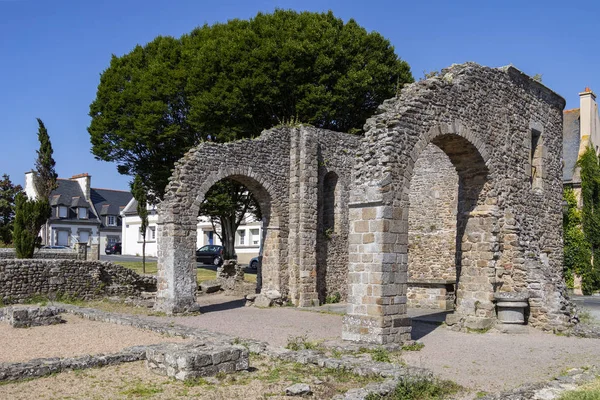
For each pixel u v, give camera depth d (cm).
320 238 2225
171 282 1827
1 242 3694
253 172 2055
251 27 2930
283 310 1972
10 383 867
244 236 4766
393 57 2992
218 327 1542
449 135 1436
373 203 1238
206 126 2767
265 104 2727
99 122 3031
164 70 2909
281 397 798
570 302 1541
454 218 2267
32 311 1498
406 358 1107
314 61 2728
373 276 1220
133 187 3078
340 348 1148
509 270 1555
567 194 3219
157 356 932
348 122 2927
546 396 821
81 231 6062
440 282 1983
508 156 1639
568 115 3672
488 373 984
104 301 2144
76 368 952
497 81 1627
